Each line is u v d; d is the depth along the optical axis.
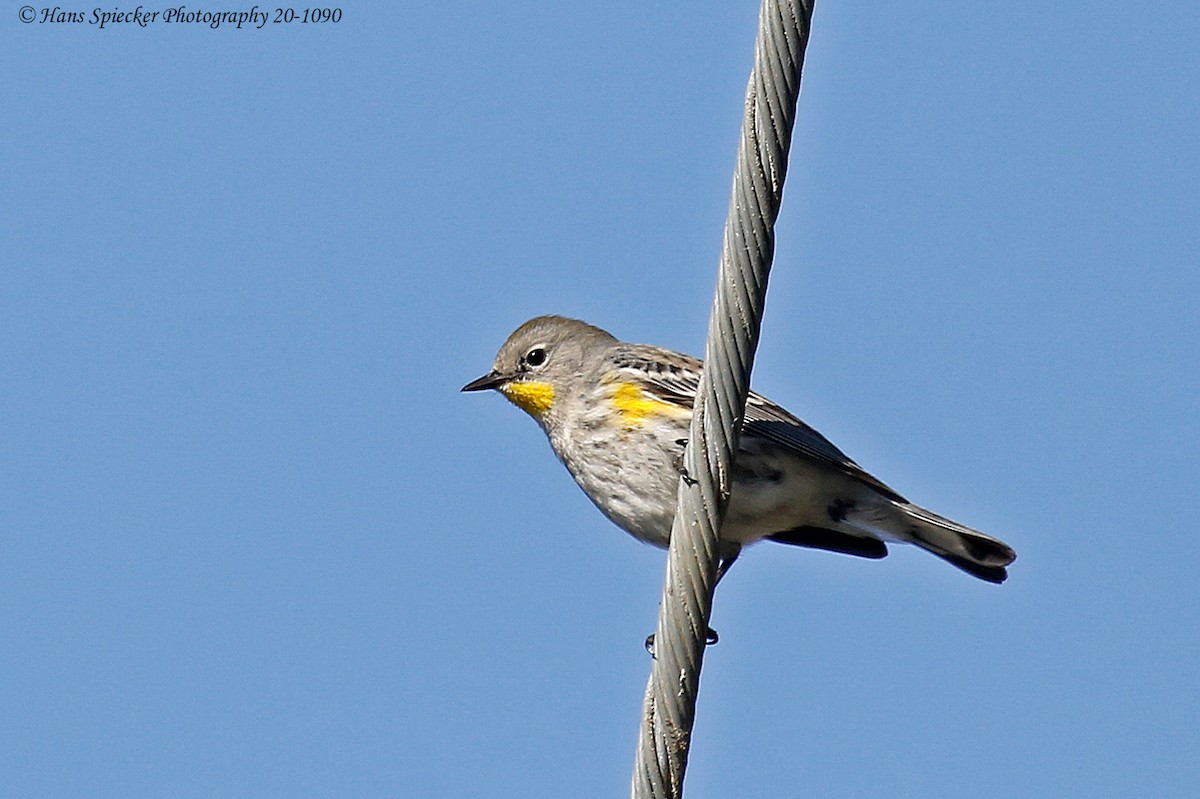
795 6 7.43
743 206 7.71
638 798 8.32
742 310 7.88
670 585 8.32
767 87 7.54
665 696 8.27
